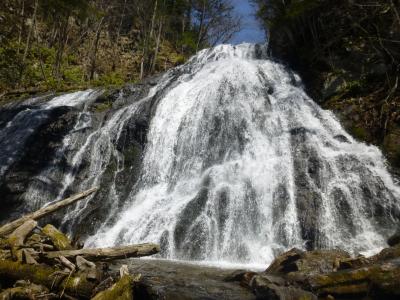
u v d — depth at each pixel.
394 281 6.07
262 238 11.80
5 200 15.14
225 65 20.20
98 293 5.89
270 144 14.77
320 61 18.80
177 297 6.28
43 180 15.61
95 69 34.72
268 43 22.95
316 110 16.69
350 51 17.72
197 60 24.84
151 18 38.28
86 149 16.61
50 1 28.55
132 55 39.12
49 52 33.34
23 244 7.09
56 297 6.08
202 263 10.09
